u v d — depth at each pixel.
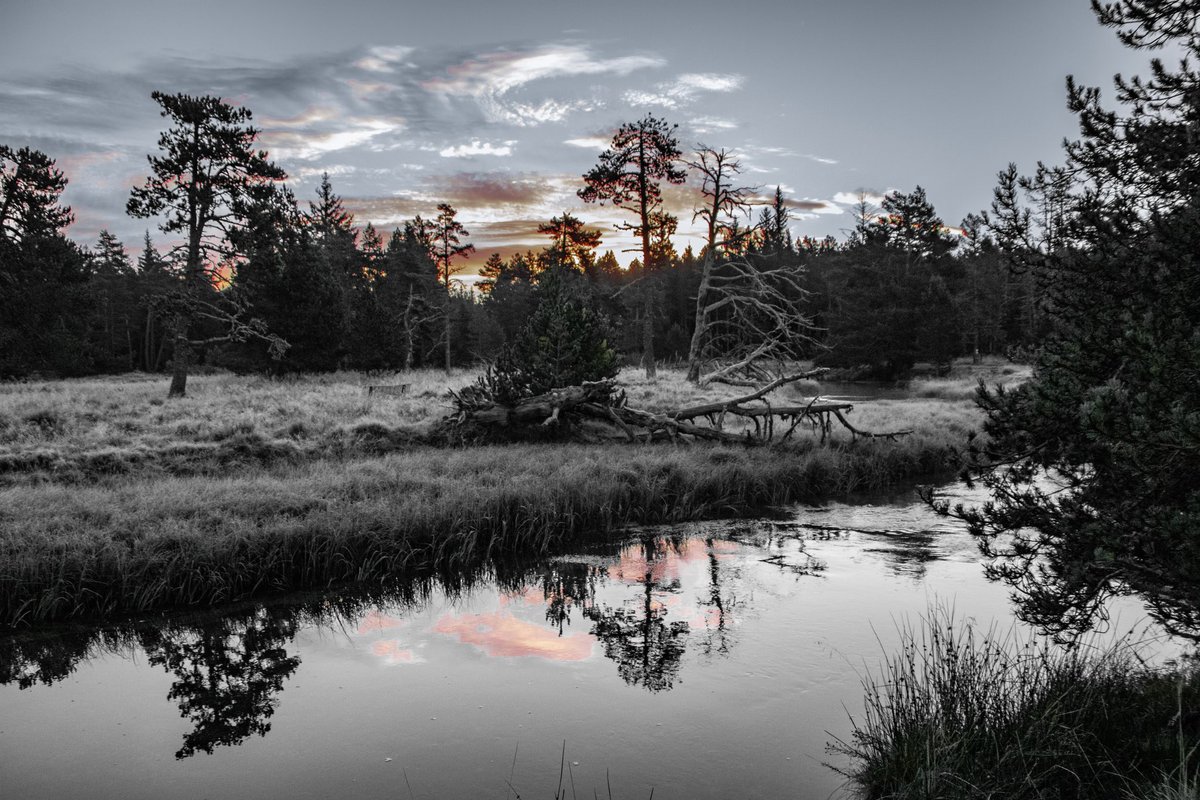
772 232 61.44
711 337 33.75
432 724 6.13
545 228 52.41
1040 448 5.44
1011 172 6.49
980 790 4.35
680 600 9.05
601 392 18.67
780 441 18.67
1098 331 4.93
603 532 12.51
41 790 5.29
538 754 5.59
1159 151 5.54
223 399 22.38
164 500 11.09
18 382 34.38
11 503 10.88
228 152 26.09
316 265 33.72
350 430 17.64
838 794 4.86
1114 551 4.49
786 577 9.82
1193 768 4.22
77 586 8.79
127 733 6.13
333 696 6.70
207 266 26.14
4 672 7.40
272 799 5.12
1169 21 5.64
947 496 15.15
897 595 8.89
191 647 7.96
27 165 34.78
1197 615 4.76
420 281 49.31
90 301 39.94
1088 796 4.27
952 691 5.21
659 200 35.44
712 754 5.50
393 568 10.23
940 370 50.19
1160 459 4.11
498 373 19.20
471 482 12.91
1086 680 5.29
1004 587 9.05
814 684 6.57
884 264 55.59
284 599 9.35
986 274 60.88
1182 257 4.98
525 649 7.70
